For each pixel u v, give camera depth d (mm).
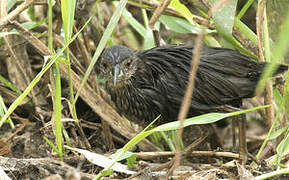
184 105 4715
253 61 7836
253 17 10148
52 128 7957
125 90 8047
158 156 7953
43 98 8789
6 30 8484
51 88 8297
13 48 9180
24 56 9367
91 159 7125
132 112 8234
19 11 7711
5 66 10000
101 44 6535
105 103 8344
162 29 10844
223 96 7711
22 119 9078
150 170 7285
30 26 8789
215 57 7734
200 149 9398
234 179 7102
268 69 4930
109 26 6594
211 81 7609
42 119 8516
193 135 9703
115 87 8141
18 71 9203
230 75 7715
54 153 7770
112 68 7773
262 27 8266
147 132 6109
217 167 7656
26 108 9305
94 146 9047
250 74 7746
